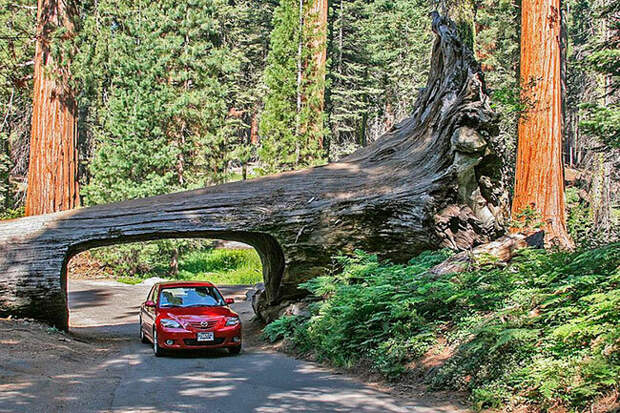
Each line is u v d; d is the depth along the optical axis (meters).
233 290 28.20
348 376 9.91
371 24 54.22
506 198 15.73
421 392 8.39
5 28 31.20
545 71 18.77
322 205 14.94
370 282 12.41
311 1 27.23
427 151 15.36
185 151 33.78
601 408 6.41
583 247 13.81
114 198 30.91
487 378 7.90
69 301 24.47
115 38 32.34
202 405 7.62
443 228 15.09
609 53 18.58
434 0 47.00
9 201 38.16
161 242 32.38
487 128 14.45
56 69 23.97
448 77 15.30
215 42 37.25
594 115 18.14
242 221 14.77
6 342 11.78
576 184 42.16
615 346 7.14
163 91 32.12
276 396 8.20
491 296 9.92
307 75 27.14
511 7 36.88
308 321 13.13
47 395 7.90
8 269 14.33
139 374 10.04
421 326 10.35
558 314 8.43
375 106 57.31
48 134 23.89
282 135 27.22
